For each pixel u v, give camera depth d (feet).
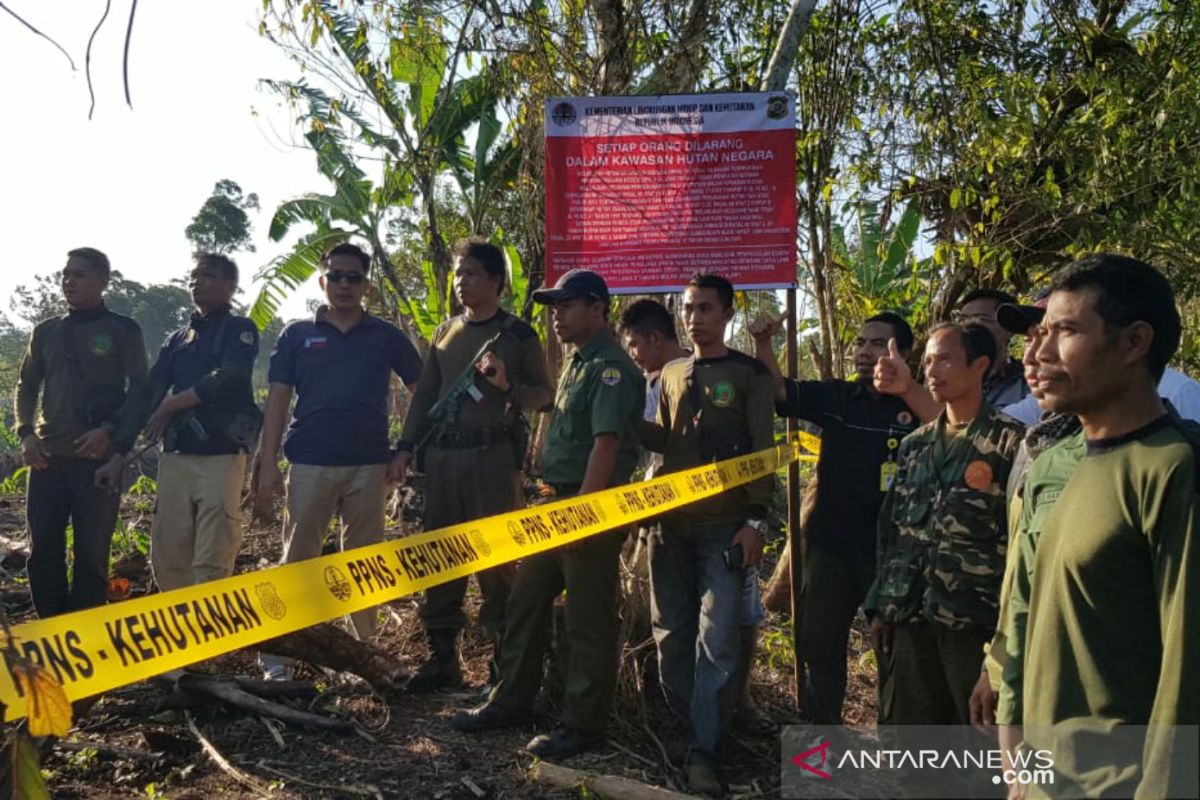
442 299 33.42
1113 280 5.76
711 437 12.17
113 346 15.99
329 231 38.96
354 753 11.49
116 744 11.41
